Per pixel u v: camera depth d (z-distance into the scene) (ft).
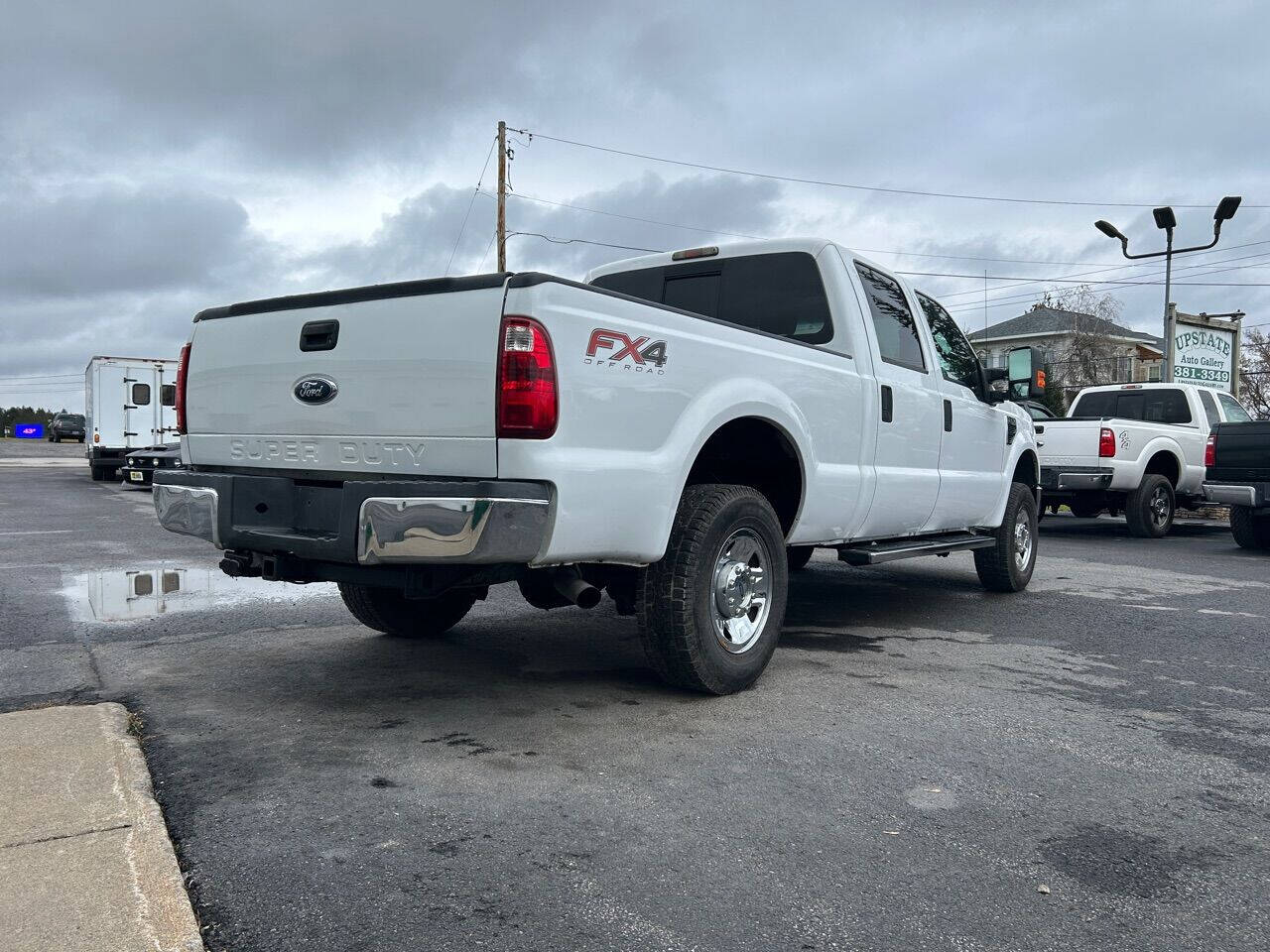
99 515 44.75
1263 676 15.83
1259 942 7.46
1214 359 66.23
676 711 13.15
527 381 10.66
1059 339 123.44
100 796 9.52
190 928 7.20
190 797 9.86
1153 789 10.61
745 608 14.14
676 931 7.44
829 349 16.90
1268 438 32.99
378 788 10.17
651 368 12.17
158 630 18.33
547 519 10.93
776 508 15.94
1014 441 23.85
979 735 12.39
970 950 7.27
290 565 12.78
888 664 16.22
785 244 17.52
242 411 13.35
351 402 12.01
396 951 7.09
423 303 11.37
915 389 18.72
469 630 18.61
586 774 10.68
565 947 7.18
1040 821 9.68
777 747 11.73
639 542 12.14
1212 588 25.63
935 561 30.94
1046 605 22.63
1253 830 9.57
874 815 9.73
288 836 8.96
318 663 15.67
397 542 10.91
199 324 14.12
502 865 8.47
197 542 33.04
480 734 12.04
